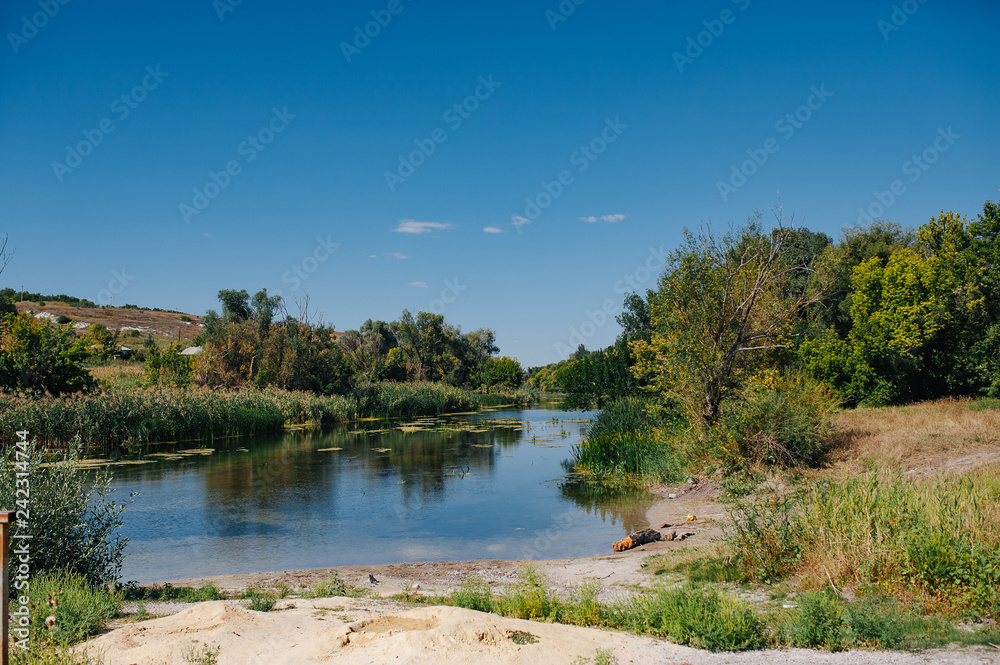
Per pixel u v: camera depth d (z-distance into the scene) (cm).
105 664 509
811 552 871
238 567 1159
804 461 1739
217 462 2405
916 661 549
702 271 2061
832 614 645
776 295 2075
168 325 8788
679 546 1213
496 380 8025
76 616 634
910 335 2605
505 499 1792
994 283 2619
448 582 1036
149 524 1476
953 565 714
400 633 563
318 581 1039
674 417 2297
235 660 527
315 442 3091
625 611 741
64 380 2852
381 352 7644
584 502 1756
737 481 1076
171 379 3856
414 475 2159
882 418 2223
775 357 2528
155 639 587
